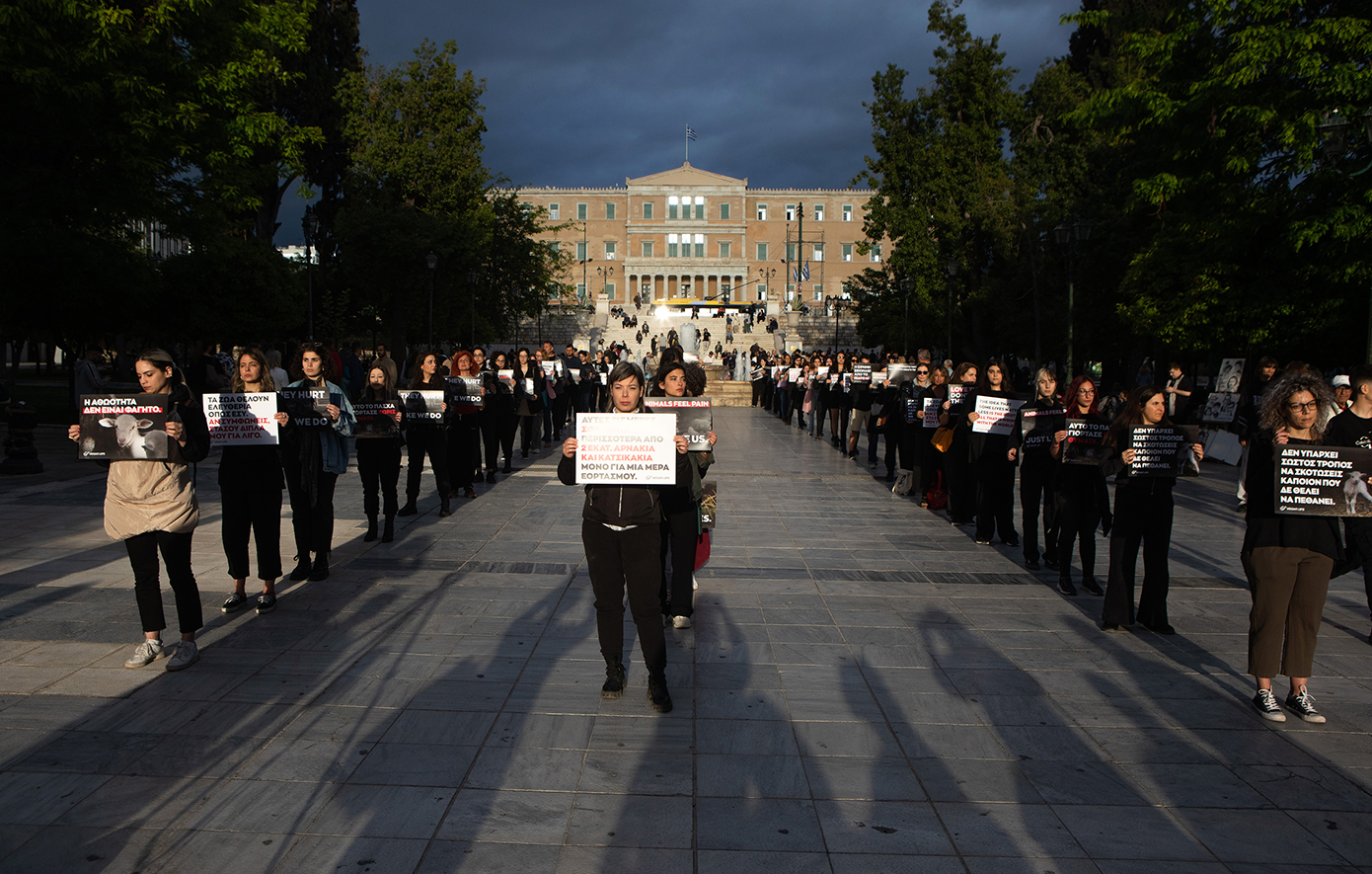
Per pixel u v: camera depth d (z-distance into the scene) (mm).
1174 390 15555
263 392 6504
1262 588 4836
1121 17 20531
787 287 94375
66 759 4102
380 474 8992
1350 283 17234
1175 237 20312
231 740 4340
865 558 8648
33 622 6125
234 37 18203
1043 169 35656
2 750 4191
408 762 4125
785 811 3746
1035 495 8188
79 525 9508
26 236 16016
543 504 11406
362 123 38781
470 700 4875
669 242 94812
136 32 15906
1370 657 5902
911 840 3533
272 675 5219
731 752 4301
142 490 5215
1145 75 25172
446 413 10461
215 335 29734
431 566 7992
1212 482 14656
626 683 5176
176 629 6047
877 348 50812
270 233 42406
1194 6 18609
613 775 4031
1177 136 19328
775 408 30531
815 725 4633
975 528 10250
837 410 19344
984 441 9242
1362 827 3707
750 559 8547
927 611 6797
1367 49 15734
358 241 36875
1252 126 17469
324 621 6277
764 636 6121
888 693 5094
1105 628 6344
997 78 36719
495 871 3266
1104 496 7367
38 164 16406
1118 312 21906
